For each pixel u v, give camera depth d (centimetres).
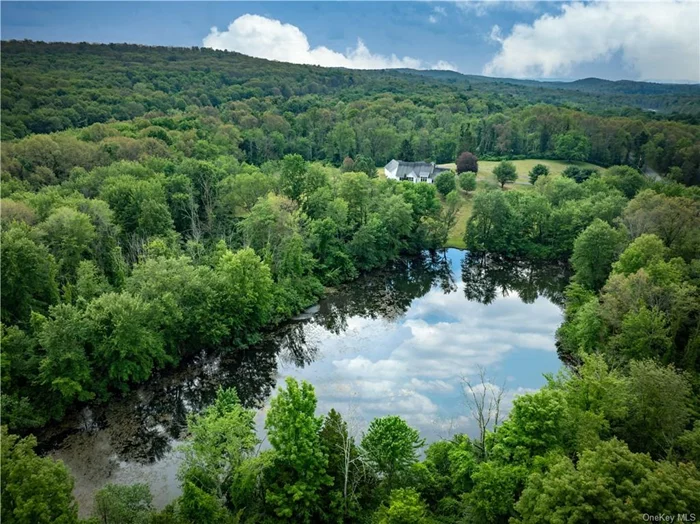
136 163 9144
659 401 3412
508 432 3400
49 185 8200
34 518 2589
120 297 5178
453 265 10612
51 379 4731
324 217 9400
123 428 4934
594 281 7738
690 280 5712
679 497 2378
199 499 3127
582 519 2373
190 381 5834
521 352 6538
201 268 6388
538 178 12812
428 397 5478
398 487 3556
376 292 8919
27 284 5288
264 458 3397
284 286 7756
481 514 3042
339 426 3744
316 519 3434
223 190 9225
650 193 8656
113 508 3022
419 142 16938
